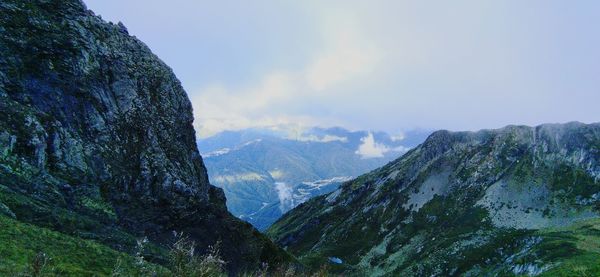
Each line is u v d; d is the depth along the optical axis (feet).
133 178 325.62
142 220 300.40
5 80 277.85
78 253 180.34
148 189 331.57
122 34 419.33
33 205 217.15
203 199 383.24
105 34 390.21
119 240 246.88
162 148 382.83
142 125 370.53
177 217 333.42
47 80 306.14
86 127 314.76
